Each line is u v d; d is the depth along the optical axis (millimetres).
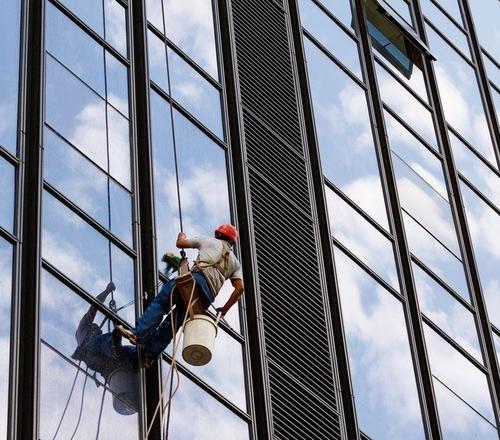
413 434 27859
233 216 26234
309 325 26375
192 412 22562
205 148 26609
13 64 23188
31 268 21094
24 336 20406
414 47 37125
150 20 27219
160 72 26578
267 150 28344
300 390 25141
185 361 21297
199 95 27406
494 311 33219
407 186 33000
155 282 23094
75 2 25281
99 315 21703
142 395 21500
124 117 24844
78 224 22406
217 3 29891
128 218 23578
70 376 20516
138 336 21375
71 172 22891
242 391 23906
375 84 34125
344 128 31938
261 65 29969
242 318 24828
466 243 33969
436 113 36531
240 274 22125
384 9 35875
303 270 27156
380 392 27672
